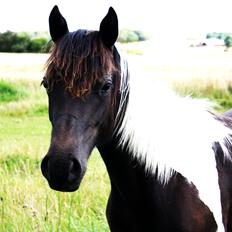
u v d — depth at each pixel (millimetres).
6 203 5109
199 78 15250
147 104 2684
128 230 2893
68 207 4895
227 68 19688
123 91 2570
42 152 7488
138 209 2789
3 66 22312
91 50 2396
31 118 11844
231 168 3031
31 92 14805
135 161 2711
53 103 2430
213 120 3137
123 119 2617
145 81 2711
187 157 2809
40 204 5059
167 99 2842
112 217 2941
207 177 2846
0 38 32438
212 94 13711
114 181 2818
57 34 2646
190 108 2994
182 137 2826
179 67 20469
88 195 5273
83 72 2352
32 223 4652
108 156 2756
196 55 27297
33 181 5691
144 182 2732
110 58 2453
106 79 2396
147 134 2674
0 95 14336
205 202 2787
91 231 4504
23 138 9297
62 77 2354
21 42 32531
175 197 2727
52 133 2383
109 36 2521
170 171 2740
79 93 2334
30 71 19797
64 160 2287
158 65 21250
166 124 2770
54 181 2307
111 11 2508
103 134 2535
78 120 2367
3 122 11242
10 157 7270
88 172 6016
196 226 2738
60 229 4520
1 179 5867
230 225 3035
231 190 2998
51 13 2635
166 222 2721
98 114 2428
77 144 2346
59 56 2385
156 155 2701
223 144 3051
